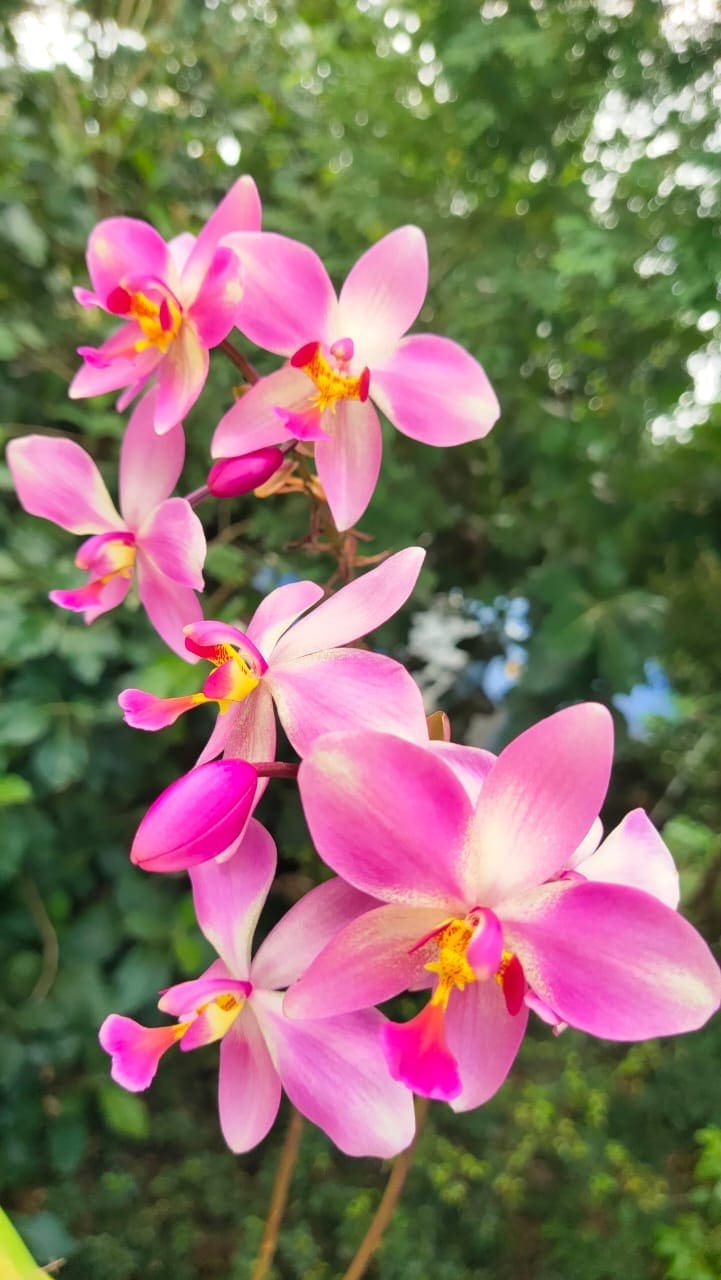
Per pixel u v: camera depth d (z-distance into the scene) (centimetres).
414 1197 20
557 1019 7
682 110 21
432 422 11
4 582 20
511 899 7
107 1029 8
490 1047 7
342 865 6
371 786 6
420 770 6
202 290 10
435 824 6
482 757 7
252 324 10
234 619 20
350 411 11
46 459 11
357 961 7
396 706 7
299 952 8
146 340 11
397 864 7
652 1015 6
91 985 21
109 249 11
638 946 6
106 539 11
